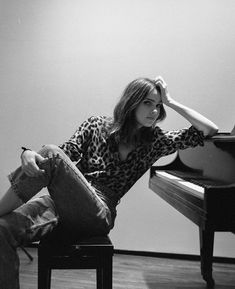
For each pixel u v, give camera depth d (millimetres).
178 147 1795
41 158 1392
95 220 1510
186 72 3109
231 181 1692
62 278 2467
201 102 3096
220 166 1852
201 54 3086
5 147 3412
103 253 1381
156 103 1657
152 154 1736
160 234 3162
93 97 3252
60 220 1580
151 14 3146
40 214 1520
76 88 3277
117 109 1655
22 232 1405
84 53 3254
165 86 1812
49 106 3328
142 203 3189
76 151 1634
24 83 3359
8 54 3373
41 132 3346
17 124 3385
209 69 3080
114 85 3215
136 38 3174
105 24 3217
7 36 3371
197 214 1571
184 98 3117
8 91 3387
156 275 2625
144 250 3188
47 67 3320
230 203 1464
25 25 3342
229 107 3061
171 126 3143
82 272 2607
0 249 1316
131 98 1621
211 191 1466
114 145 1643
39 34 3324
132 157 1666
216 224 1462
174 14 3113
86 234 1546
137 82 1650
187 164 2471
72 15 3268
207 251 2330
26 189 1392
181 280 2523
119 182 1680
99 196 1629
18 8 3348
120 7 3189
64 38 3285
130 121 1635
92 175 1643
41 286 1369
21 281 2354
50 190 1459
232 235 3029
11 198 1398
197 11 3084
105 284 1385
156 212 3168
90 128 1681
